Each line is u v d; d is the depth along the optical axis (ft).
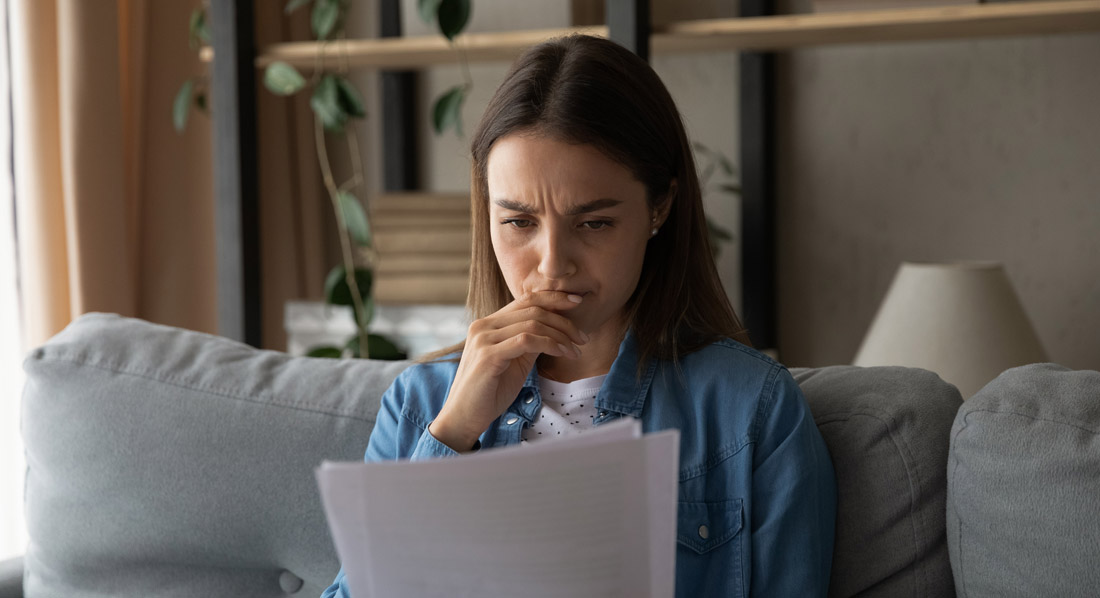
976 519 2.97
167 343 4.12
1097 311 6.19
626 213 2.98
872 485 3.21
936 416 3.26
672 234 3.37
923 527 3.16
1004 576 2.90
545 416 3.37
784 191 6.73
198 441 3.81
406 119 7.38
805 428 3.13
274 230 7.35
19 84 6.06
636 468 2.13
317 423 3.77
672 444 2.14
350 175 7.68
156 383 3.94
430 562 2.17
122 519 3.84
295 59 6.37
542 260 3.00
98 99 6.11
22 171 6.09
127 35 6.63
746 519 3.07
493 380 3.06
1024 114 6.22
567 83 2.92
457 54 6.21
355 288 6.11
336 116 6.10
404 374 3.66
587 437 2.22
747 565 3.05
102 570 3.91
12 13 6.06
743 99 6.48
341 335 6.35
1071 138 6.15
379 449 3.54
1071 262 6.22
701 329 3.45
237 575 3.85
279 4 7.31
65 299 6.28
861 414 3.30
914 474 3.18
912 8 5.30
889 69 6.45
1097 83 6.06
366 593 2.22
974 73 6.29
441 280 6.40
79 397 3.95
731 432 3.17
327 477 2.11
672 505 2.20
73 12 6.02
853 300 6.66
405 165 7.38
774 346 6.70
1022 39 6.18
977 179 6.35
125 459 3.84
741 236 6.58
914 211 6.49
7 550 6.22
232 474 3.76
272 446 3.76
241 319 6.05
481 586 2.19
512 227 3.06
